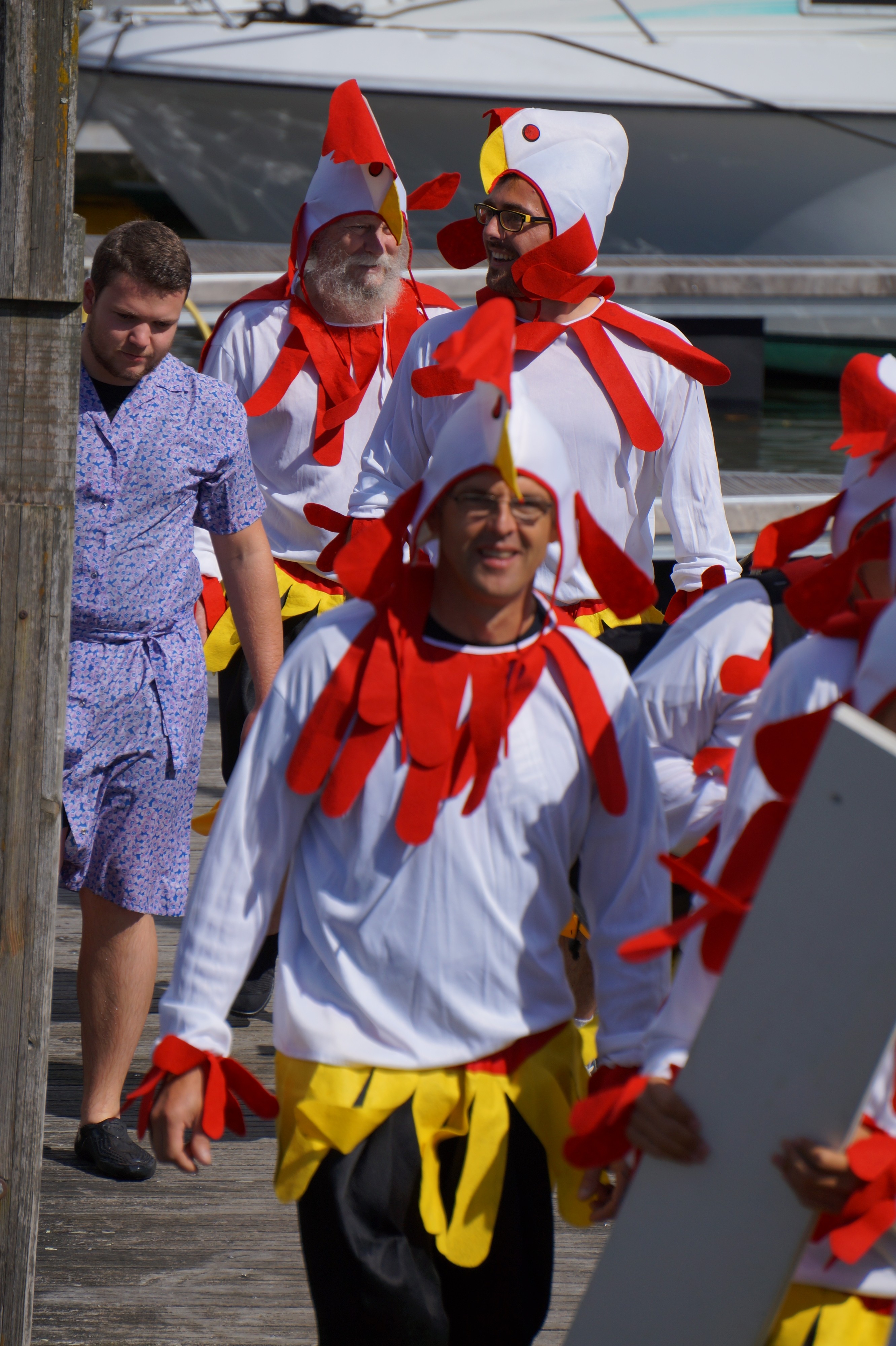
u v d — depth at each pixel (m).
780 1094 5.61
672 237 58.62
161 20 57.09
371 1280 7.02
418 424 12.74
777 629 8.54
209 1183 12.09
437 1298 7.21
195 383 11.59
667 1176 5.89
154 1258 11.01
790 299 35.53
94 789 11.44
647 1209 5.94
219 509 11.89
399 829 6.89
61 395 7.98
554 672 7.15
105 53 57.53
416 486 7.20
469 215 57.06
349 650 7.07
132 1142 12.17
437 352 6.80
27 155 7.72
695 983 6.42
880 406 6.88
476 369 6.50
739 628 8.52
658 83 54.44
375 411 14.73
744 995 5.62
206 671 12.02
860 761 5.27
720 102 54.81
